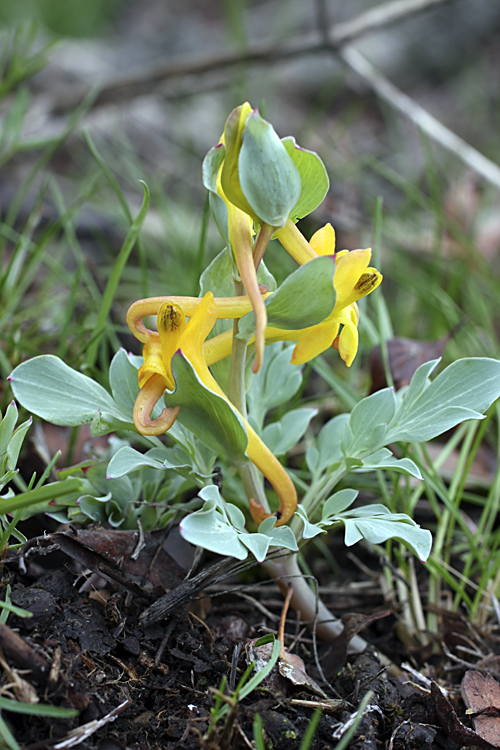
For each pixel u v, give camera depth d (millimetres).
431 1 520
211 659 287
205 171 271
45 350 375
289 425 311
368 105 867
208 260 461
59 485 267
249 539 276
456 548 338
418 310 458
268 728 276
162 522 304
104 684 277
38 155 632
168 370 276
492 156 667
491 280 431
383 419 294
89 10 1072
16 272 390
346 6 944
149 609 285
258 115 264
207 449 299
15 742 263
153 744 275
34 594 281
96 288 415
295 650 304
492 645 314
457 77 909
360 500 354
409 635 317
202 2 1195
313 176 275
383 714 287
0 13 930
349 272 275
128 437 341
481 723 289
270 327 279
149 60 931
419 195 502
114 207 521
